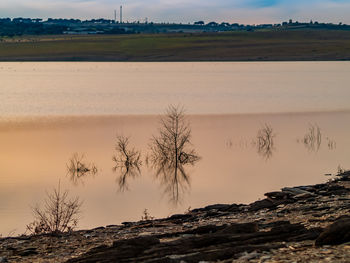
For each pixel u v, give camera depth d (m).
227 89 94.56
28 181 33.06
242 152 42.34
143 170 36.91
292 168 36.12
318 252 11.26
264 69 153.12
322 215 17.94
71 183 32.88
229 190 30.44
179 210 26.30
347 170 34.41
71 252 16.28
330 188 24.41
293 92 88.44
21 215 24.95
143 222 22.12
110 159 39.84
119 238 18.25
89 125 54.59
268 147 44.12
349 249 11.24
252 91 90.56
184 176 34.84
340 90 91.12
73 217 24.84
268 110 66.50
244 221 19.25
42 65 183.00
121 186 32.25
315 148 43.34
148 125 54.59
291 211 20.06
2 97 81.06
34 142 45.84
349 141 46.06
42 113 62.75
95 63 193.75
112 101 75.62
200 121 57.69
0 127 52.94
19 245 17.88
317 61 190.75
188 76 128.25
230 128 53.28
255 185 31.39
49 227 20.97
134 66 174.25
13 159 39.47
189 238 13.78
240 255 11.72
